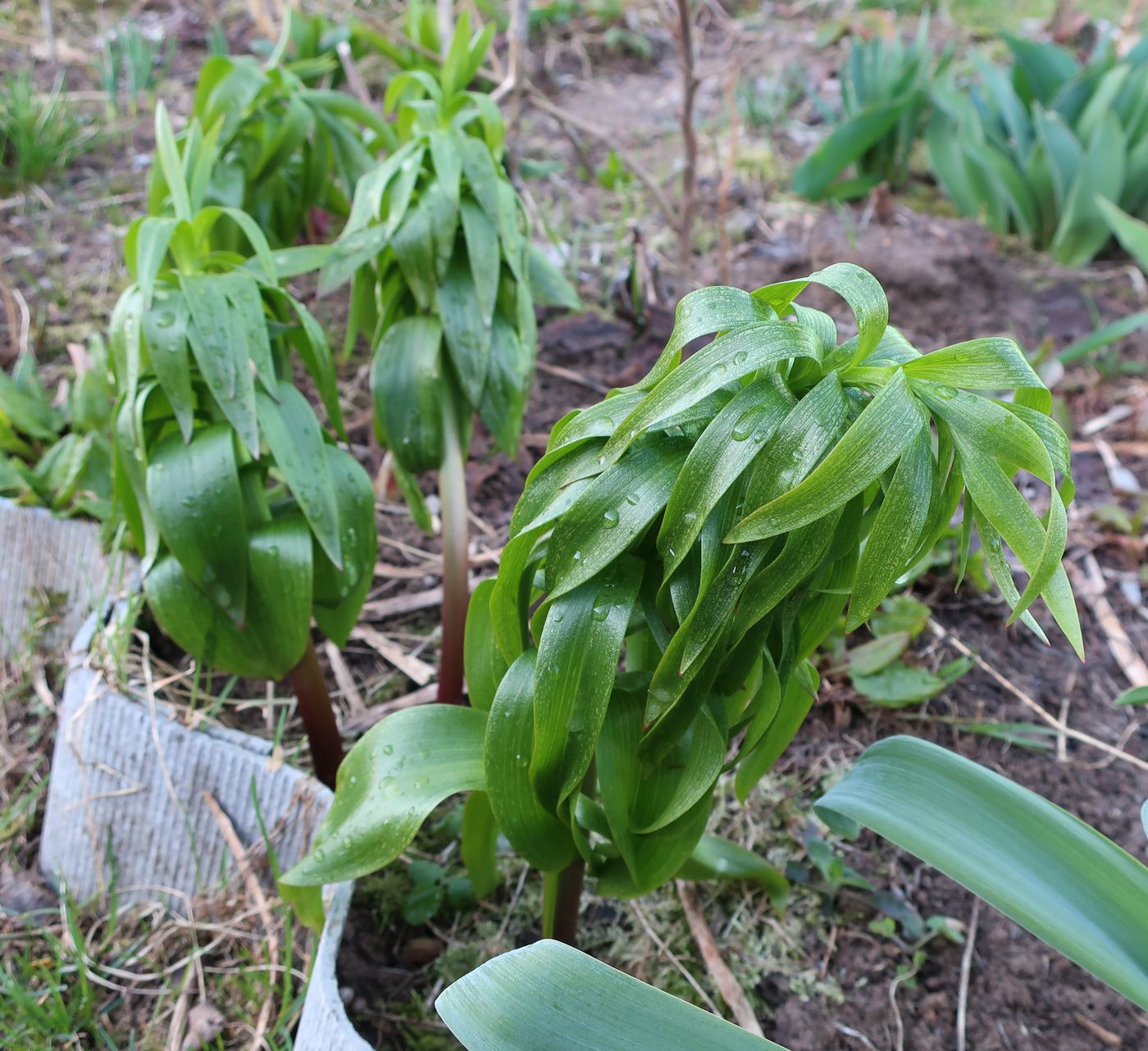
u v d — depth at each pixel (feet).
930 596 2.93
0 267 3.77
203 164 2.25
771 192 4.32
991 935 2.31
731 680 1.65
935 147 4.20
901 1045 2.15
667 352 1.57
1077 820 1.75
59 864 2.56
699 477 1.48
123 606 2.60
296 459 2.11
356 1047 1.87
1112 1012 2.20
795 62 5.29
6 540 2.91
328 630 2.34
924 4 6.02
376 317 2.65
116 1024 2.35
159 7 5.65
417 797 1.78
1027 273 3.96
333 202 3.31
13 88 4.24
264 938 2.36
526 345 2.44
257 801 2.27
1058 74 4.29
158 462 2.09
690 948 2.27
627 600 1.60
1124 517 3.07
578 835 1.77
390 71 4.84
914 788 1.79
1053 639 2.87
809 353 1.48
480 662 1.92
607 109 4.98
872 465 1.39
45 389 3.37
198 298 2.08
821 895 2.35
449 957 2.23
